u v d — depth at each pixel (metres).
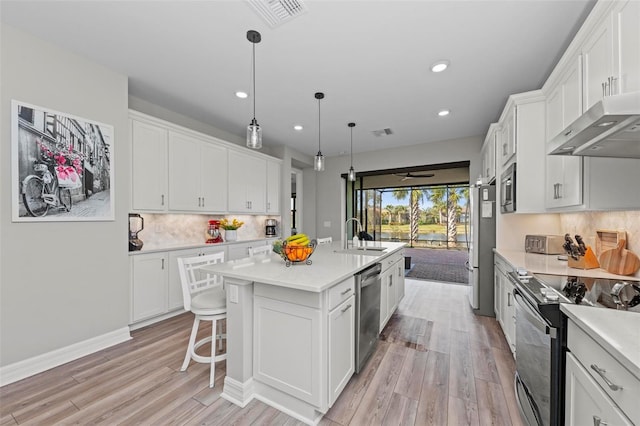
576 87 1.79
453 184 8.17
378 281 2.40
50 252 2.14
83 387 1.87
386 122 3.84
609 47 1.41
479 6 1.72
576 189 1.84
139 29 1.98
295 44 2.13
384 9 1.76
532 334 1.42
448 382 1.95
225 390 1.80
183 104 3.29
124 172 2.63
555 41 2.06
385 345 2.54
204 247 3.53
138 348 2.44
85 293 2.34
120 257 2.59
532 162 2.41
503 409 1.68
